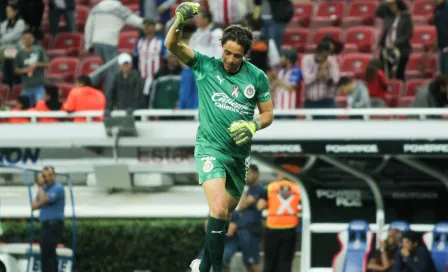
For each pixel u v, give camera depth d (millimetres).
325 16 66312
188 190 50188
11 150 51281
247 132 22531
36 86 54500
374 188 40562
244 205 42688
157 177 49281
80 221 47500
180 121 48656
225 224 22766
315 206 41625
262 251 45719
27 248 44531
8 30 58219
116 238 47062
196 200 48656
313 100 48531
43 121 51969
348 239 40562
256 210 42719
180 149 49281
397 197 41188
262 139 38125
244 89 23047
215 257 22766
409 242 38875
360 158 39875
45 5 67062
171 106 49719
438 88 47031
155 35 51656
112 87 49062
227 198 23625
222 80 23062
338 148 37625
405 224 39938
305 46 62031
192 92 48000
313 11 67562
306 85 48688
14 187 51719
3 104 55281
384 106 48812
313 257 41594
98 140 49094
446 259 39656
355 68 59812
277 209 41969
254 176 42469
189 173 49969
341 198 41500
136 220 47562
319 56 48250
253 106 23344
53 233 43438
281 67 49062
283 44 62688
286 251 42188
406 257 39062
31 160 51062
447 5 53375
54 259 43750
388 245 39688
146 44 51031
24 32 54094
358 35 62844
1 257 44281
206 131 23141
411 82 55281
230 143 23062
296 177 41094
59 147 50312
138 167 49531
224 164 23031
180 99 48062
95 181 50625
